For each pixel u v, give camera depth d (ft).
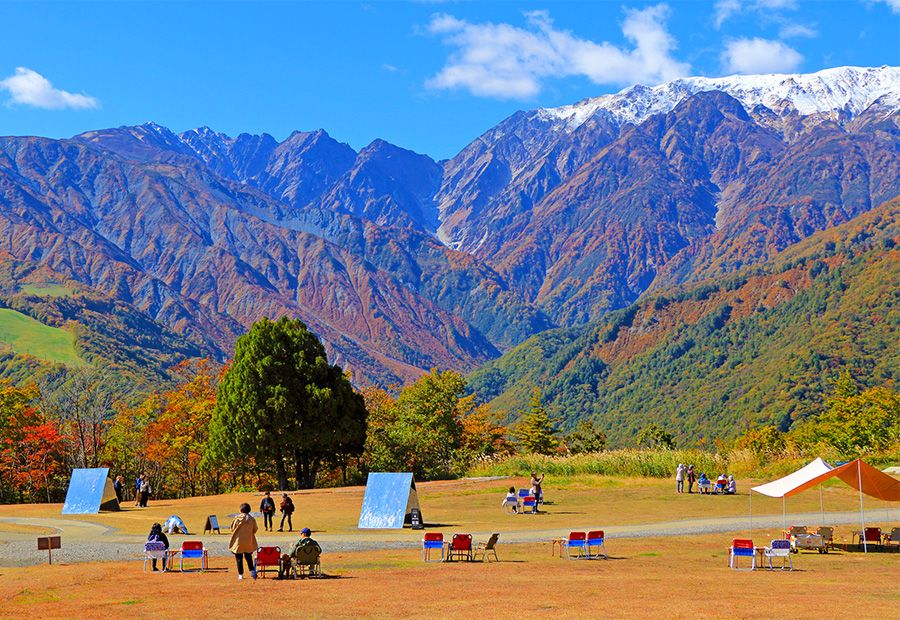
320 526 135.85
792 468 214.69
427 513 154.71
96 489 173.17
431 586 77.97
